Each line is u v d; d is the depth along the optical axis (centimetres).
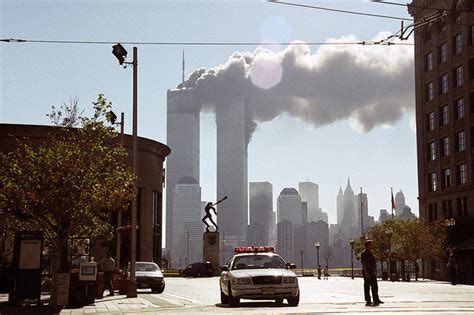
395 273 6706
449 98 7562
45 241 3303
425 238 6825
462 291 3278
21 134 5544
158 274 3434
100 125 2364
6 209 2300
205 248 7694
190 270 7375
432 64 7975
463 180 7300
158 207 7088
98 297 2764
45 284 3256
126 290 3131
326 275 8375
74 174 2228
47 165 2228
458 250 6888
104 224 2478
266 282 2055
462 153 7281
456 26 7438
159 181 7006
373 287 2166
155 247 6975
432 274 7644
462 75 7338
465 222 7000
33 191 2228
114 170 2402
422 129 8144
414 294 2923
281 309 1927
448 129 7588
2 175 2261
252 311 1844
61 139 2377
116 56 2741
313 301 2395
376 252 7644
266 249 2359
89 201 2253
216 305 2236
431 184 7988
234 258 2259
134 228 2936
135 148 2961
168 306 2211
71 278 2252
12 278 2292
